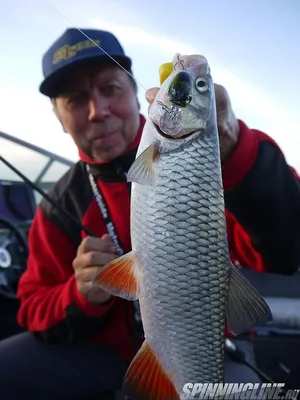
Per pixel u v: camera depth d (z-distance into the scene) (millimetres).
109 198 607
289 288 853
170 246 374
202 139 379
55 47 612
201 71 385
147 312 379
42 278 647
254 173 484
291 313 774
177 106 375
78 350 608
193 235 374
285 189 503
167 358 381
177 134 376
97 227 612
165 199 375
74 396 605
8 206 1024
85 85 597
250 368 594
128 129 613
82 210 625
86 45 593
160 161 378
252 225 503
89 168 621
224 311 381
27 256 867
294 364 722
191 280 374
